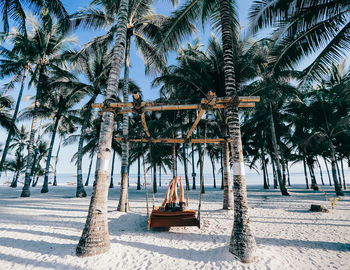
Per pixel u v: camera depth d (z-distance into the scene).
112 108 4.65
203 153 5.34
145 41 10.91
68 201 12.48
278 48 7.39
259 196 15.52
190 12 7.70
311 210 8.77
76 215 8.01
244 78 10.08
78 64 14.15
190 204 11.27
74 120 21.38
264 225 6.51
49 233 5.47
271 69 7.83
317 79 7.58
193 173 27.59
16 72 16.61
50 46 16.28
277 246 4.51
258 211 8.94
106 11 10.79
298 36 6.98
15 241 4.77
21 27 8.10
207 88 10.23
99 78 13.22
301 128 18.56
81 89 15.66
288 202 11.65
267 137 22.28
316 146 19.56
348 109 14.42
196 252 4.22
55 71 15.83
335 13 6.54
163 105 4.63
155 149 21.73
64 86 15.47
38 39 15.57
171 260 3.84
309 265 3.56
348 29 6.50
